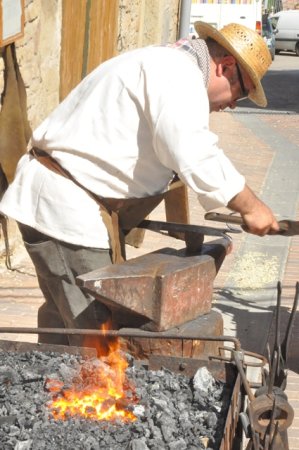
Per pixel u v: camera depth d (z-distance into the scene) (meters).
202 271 3.99
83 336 4.21
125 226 4.30
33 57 8.12
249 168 12.66
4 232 7.17
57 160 4.10
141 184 4.09
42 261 4.27
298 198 11.05
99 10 10.76
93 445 3.14
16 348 3.85
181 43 4.04
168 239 8.78
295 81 27.75
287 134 16.44
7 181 7.11
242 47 4.01
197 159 3.75
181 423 3.27
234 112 19.23
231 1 26.92
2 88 7.16
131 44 13.84
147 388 3.52
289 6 54.59
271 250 8.80
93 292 3.67
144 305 3.79
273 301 7.42
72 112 4.11
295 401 5.69
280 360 3.62
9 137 7.09
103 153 4.00
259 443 3.26
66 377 3.54
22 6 7.30
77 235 4.09
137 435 3.21
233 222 4.11
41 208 4.14
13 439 3.17
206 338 3.52
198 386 3.49
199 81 3.88
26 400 3.42
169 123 3.76
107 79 4.00
